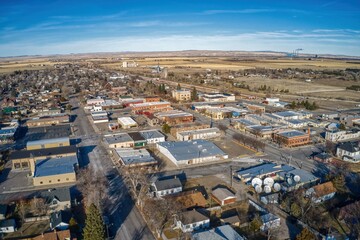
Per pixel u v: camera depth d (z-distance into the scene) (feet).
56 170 257.96
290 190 234.38
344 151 305.12
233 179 256.32
